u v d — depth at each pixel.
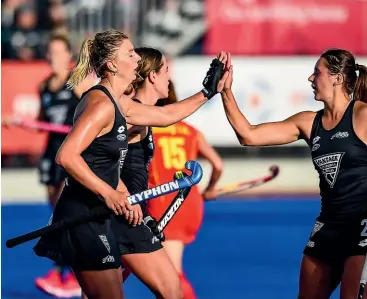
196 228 23.06
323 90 18.64
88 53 17.89
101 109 16.88
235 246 33.75
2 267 30.50
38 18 55.06
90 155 17.27
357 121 18.31
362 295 17.75
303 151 57.09
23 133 52.44
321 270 18.69
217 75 19.16
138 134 19.67
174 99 22.16
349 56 18.61
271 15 55.41
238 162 55.09
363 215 18.16
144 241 18.89
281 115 54.62
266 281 28.06
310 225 38.06
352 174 18.23
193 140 23.41
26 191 46.91
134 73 17.92
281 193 47.00
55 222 17.52
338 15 55.69
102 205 17.22
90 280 17.67
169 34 57.38
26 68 52.53
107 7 55.62
